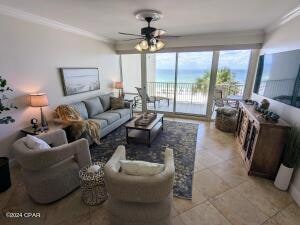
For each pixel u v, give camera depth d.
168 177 1.34
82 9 2.52
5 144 2.65
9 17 2.52
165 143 3.50
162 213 1.42
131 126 3.33
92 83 4.48
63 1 2.21
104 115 4.10
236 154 3.09
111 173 1.37
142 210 1.40
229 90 5.63
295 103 2.16
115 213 1.45
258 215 1.81
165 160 1.67
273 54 2.94
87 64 4.28
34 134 2.68
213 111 5.30
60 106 3.36
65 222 1.72
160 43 2.88
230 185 2.26
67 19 3.04
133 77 7.16
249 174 2.48
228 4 2.31
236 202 1.98
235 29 3.73
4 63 2.53
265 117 2.45
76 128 3.06
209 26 3.49
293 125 2.21
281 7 2.36
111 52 5.22
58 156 1.89
